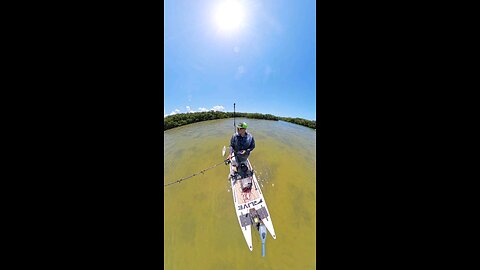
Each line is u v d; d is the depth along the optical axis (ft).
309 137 49.70
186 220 20.33
